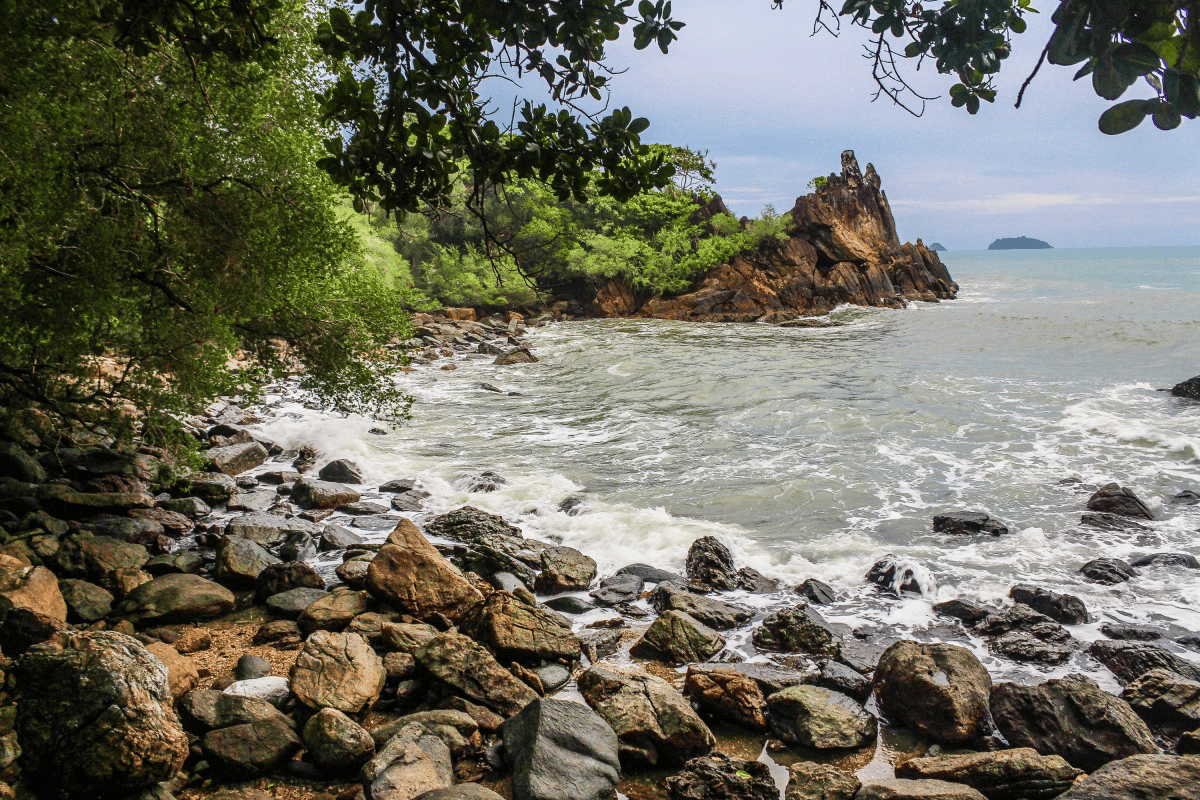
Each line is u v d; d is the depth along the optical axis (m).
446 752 5.54
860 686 6.73
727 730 6.33
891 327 39.06
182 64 8.33
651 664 7.31
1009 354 28.23
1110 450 14.53
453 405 19.97
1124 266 124.19
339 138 4.19
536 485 12.67
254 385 11.04
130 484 11.50
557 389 22.45
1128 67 1.89
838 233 53.56
